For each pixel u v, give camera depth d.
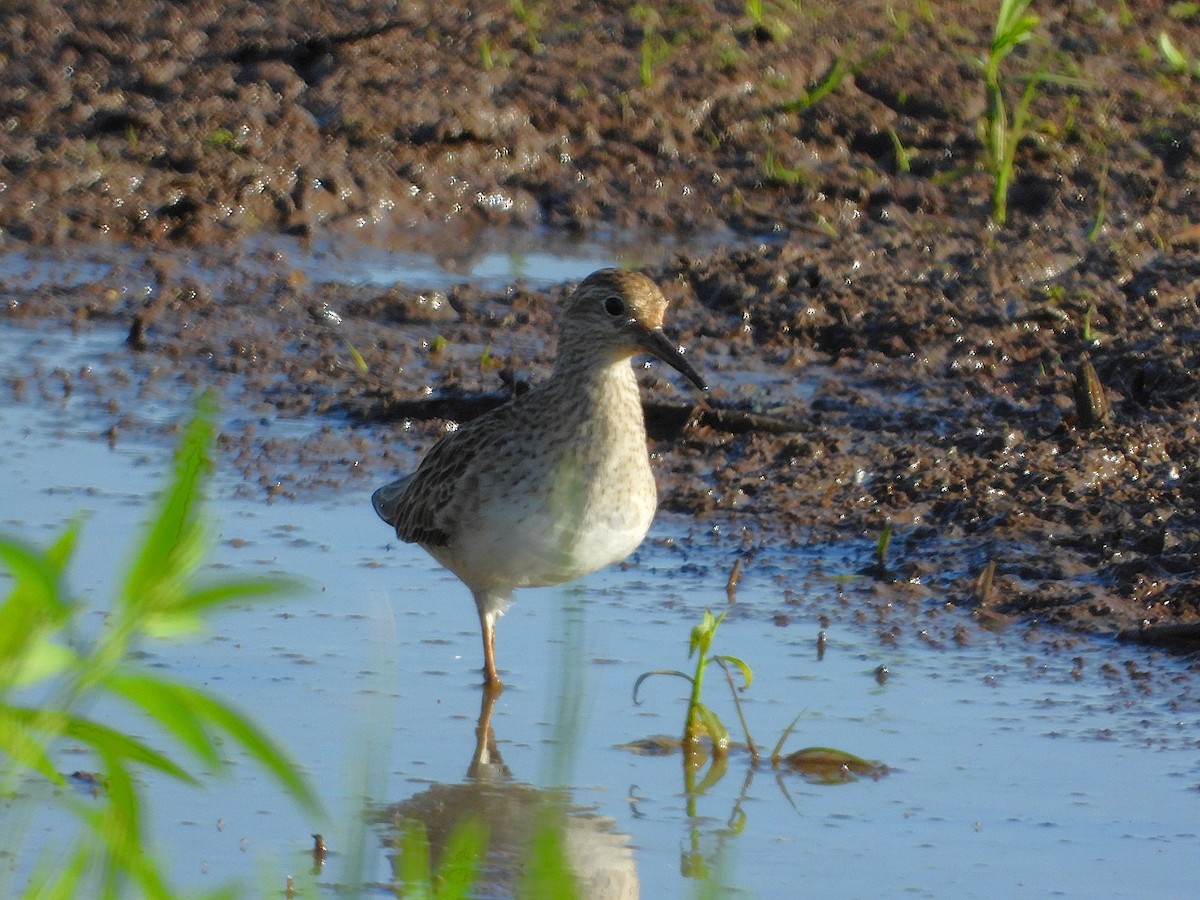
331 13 20.95
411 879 6.24
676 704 10.03
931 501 12.75
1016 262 16.88
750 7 21.56
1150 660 10.43
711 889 6.98
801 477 13.23
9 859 7.61
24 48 19.64
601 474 10.09
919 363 15.26
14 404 14.62
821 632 10.88
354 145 19.17
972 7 22.70
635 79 20.52
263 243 17.95
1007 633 10.87
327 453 13.98
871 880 7.96
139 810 4.64
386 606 11.49
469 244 18.41
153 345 15.80
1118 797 8.77
